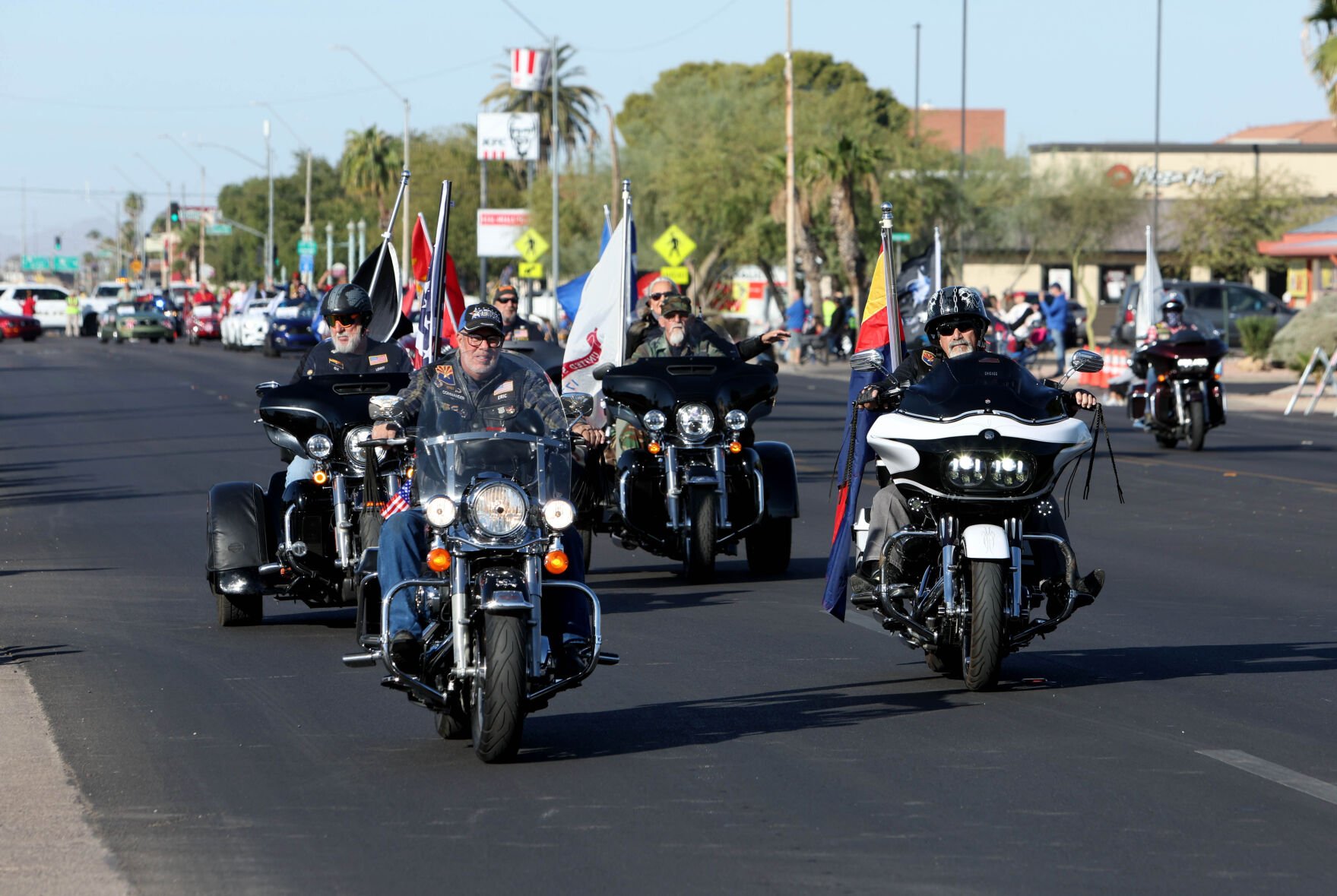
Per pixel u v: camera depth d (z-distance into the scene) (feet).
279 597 95.25
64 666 84.28
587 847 53.52
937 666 81.25
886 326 91.04
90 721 71.82
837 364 452.35
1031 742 67.15
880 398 79.25
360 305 96.73
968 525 75.66
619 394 112.88
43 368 421.18
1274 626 94.79
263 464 189.88
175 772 63.21
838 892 48.96
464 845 53.83
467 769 63.46
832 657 86.43
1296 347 374.43
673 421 112.27
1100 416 78.13
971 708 73.87
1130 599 104.68
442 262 104.94
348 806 58.39
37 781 61.87
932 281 172.35
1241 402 301.22
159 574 116.06
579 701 76.07
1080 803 58.29
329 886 49.85
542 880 50.26
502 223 597.52
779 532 115.75
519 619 61.67
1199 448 204.64
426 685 63.57
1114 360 308.81
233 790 60.64
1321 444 217.36
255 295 541.75
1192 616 98.58
